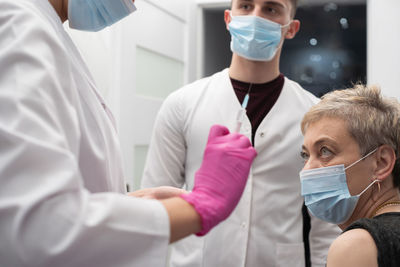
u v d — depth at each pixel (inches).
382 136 42.5
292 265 64.7
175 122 69.2
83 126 33.4
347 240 35.2
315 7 181.8
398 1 114.5
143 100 104.6
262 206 64.6
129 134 98.8
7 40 27.2
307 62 229.0
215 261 63.9
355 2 139.3
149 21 106.9
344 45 222.7
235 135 31.2
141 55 104.6
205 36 137.6
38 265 24.0
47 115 25.8
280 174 65.8
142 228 25.7
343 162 43.8
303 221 67.7
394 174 43.4
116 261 25.6
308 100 72.2
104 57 90.7
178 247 68.0
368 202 43.8
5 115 24.9
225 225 64.2
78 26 39.7
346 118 43.6
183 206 27.5
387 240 33.8
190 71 129.6
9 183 24.1
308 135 46.5
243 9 69.5
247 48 66.4
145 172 71.6
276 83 70.0
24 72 25.9
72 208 24.4
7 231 23.7
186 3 126.5
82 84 36.1
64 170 24.8
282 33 69.6
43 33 28.2
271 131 66.4
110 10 37.8
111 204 25.2
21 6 28.9
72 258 24.3
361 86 46.5
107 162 36.4
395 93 114.4
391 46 114.8
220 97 69.2
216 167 29.0
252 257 63.8
